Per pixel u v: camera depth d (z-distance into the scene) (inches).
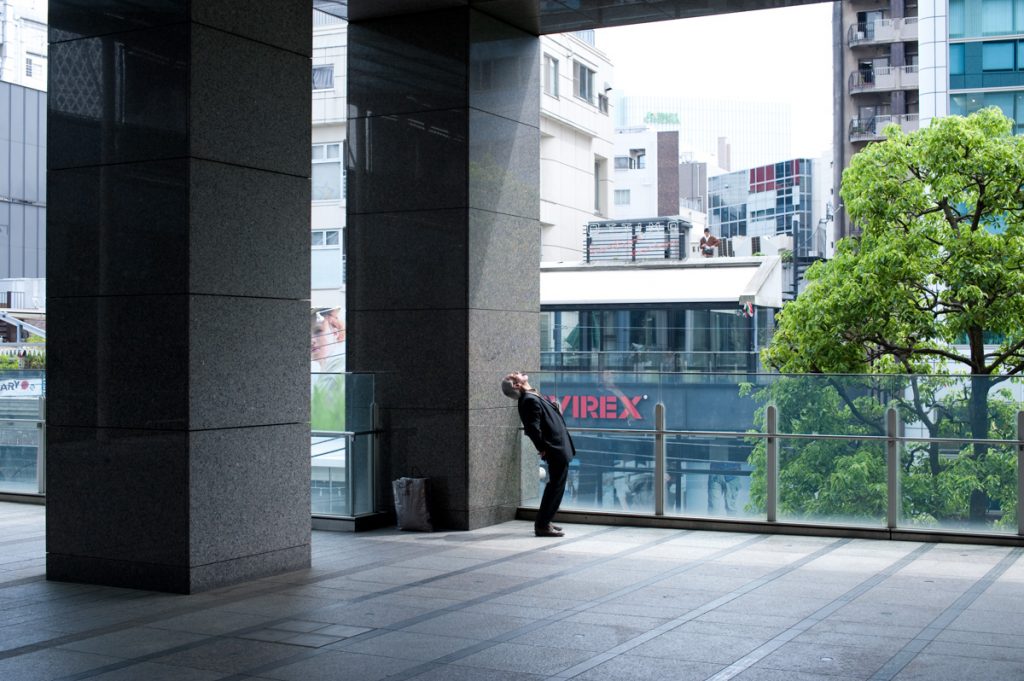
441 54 486.3
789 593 338.6
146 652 268.8
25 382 592.1
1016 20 1660.9
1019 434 434.9
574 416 508.7
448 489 482.9
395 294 496.7
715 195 5438.0
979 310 692.1
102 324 356.2
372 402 493.0
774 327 1050.1
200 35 343.3
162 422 344.5
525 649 269.7
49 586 354.9
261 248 367.2
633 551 422.3
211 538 347.9
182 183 340.5
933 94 1691.7
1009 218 716.7
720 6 471.5
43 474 586.9
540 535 462.0
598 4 476.4
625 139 4407.0
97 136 357.4
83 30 361.4
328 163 1635.1
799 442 467.5
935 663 255.3
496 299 500.7
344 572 378.3
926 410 451.2
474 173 485.1
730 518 477.7
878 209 716.7
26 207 1775.3
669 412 490.3
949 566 386.9
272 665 256.2
